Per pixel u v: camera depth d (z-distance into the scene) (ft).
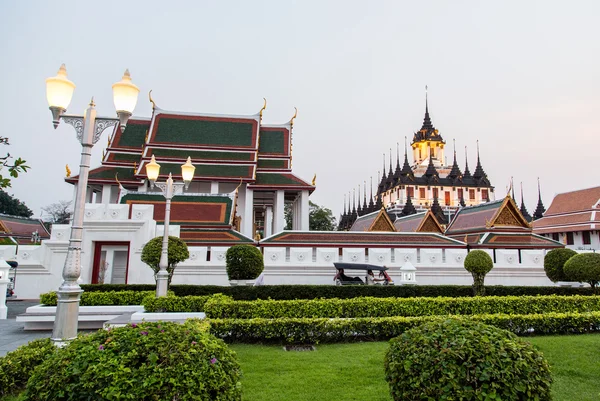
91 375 12.34
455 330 14.93
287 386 21.61
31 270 60.59
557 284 69.72
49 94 22.53
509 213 84.94
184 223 74.59
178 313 35.35
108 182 106.52
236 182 111.96
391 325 33.04
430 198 299.99
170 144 115.14
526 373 13.51
